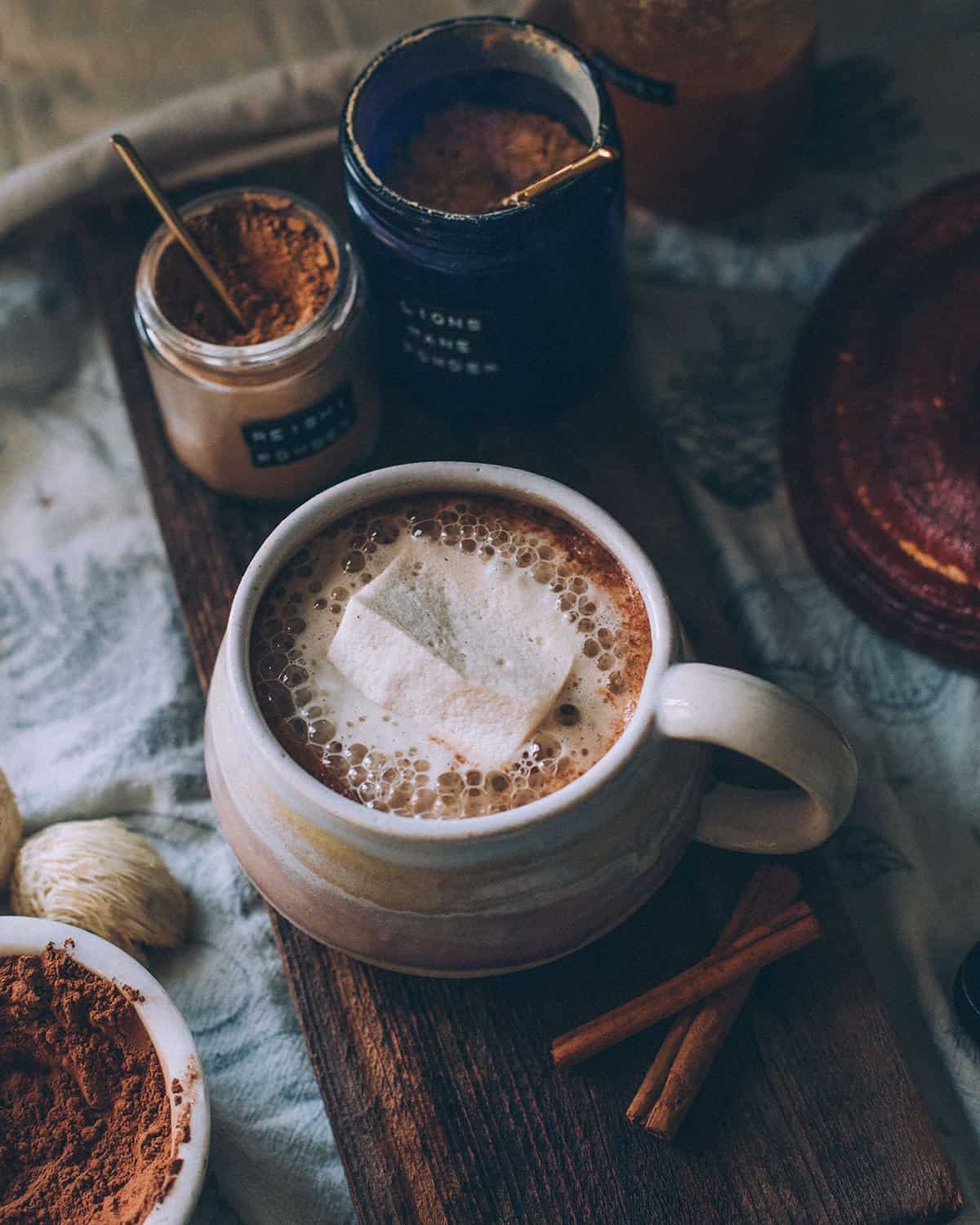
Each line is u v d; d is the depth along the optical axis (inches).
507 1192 20.5
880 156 26.7
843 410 24.2
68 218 26.9
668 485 23.6
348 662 19.7
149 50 27.8
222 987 22.8
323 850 19.3
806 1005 21.1
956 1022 22.1
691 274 26.3
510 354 22.5
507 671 19.7
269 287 22.8
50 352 26.8
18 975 20.5
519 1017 21.1
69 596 25.2
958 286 24.3
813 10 24.3
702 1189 20.4
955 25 27.5
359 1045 21.0
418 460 23.7
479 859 18.9
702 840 21.1
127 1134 20.3
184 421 22.4
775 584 24.5
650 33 23.9
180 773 24.0
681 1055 20.6
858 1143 20.5
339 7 27.8
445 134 23.1
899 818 23.1
